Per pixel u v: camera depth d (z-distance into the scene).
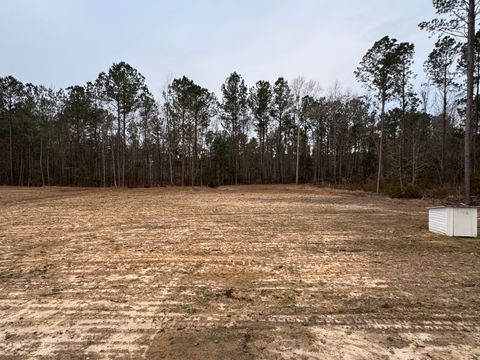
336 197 18.69
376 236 7.00
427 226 8.30
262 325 2.88
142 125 33.72
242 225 8.45
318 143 38.34
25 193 20.44
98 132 37.22
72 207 12.64
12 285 3.98
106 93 28.75
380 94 22.83
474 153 21.80
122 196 18.95
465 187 11.53
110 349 2.47
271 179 39.69
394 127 30.53
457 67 22.16
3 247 5.95
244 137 39.25
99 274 4.40
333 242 6.40
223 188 27.75
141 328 2.83
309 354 2.39
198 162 37.84
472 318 3.03
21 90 33.81
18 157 38.09
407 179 22.47
